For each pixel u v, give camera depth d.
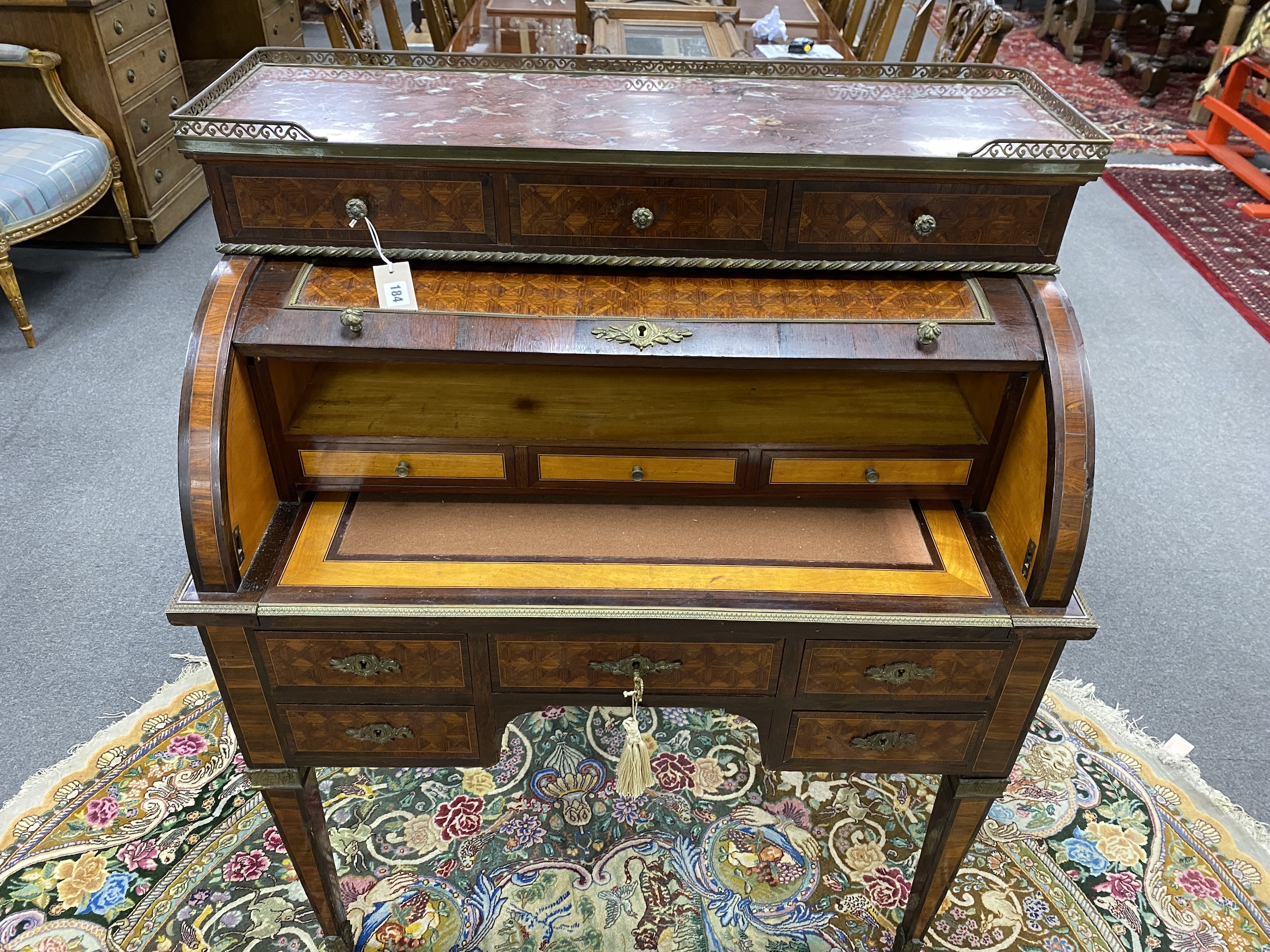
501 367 1.63
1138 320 3.65
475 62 1.69
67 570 2.47
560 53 2.96
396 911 1.83
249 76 1.60
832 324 1.35
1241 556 2.64
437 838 1.96
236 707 1.43
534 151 1.30
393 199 1.35
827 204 1.36
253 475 1.38
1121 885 1.90
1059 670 2.34
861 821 2.01
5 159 3.19
